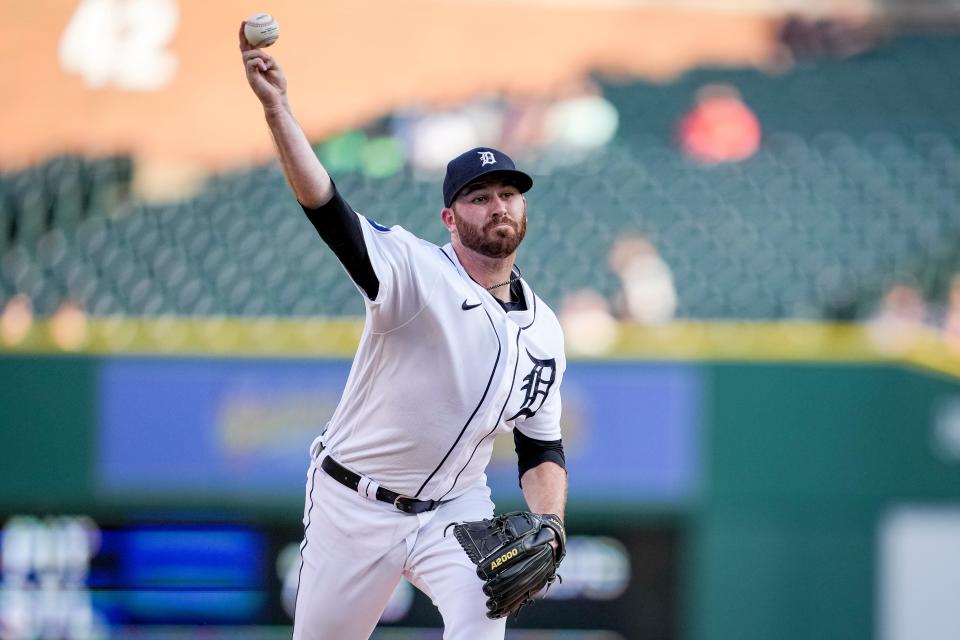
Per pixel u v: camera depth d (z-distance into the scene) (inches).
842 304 1122.7
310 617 465.7
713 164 1258.0
